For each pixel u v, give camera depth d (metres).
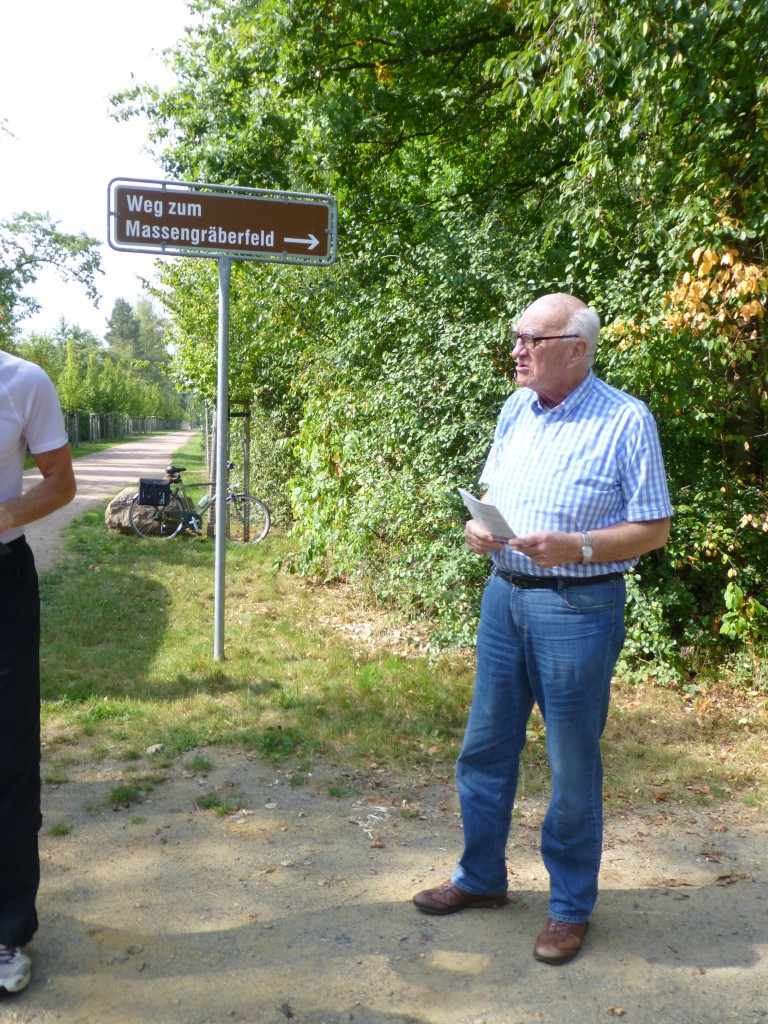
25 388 2.52
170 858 3.39
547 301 2.68
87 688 5.41
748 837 3.75
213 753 4.48
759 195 6.14
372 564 7.94
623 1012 2.50
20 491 2.61
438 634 6.43
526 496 2.71
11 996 2.52
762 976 2.69
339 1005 2.51
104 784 4.07
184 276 14.62
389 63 10.57
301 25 9.86
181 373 15.67
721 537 6.21
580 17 6.01
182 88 10.75
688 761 4.61
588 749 2.71
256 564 10.18
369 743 4.66
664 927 2.96
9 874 2.55
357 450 7.67
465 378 6.56
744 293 5.43
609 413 2.65
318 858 3.42
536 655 2.73
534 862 3.43
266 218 5.80
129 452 43.00
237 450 15.27
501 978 2.65
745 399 6.31
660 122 6.36
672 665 6.18
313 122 9.95
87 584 8.74
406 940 2.84
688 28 5.58
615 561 2.63
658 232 6.34
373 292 7.71
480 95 10.48
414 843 3.58
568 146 9.80
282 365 11.47
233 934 2.87
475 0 9.70
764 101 6.18
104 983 2.59
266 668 5.96
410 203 10.95
